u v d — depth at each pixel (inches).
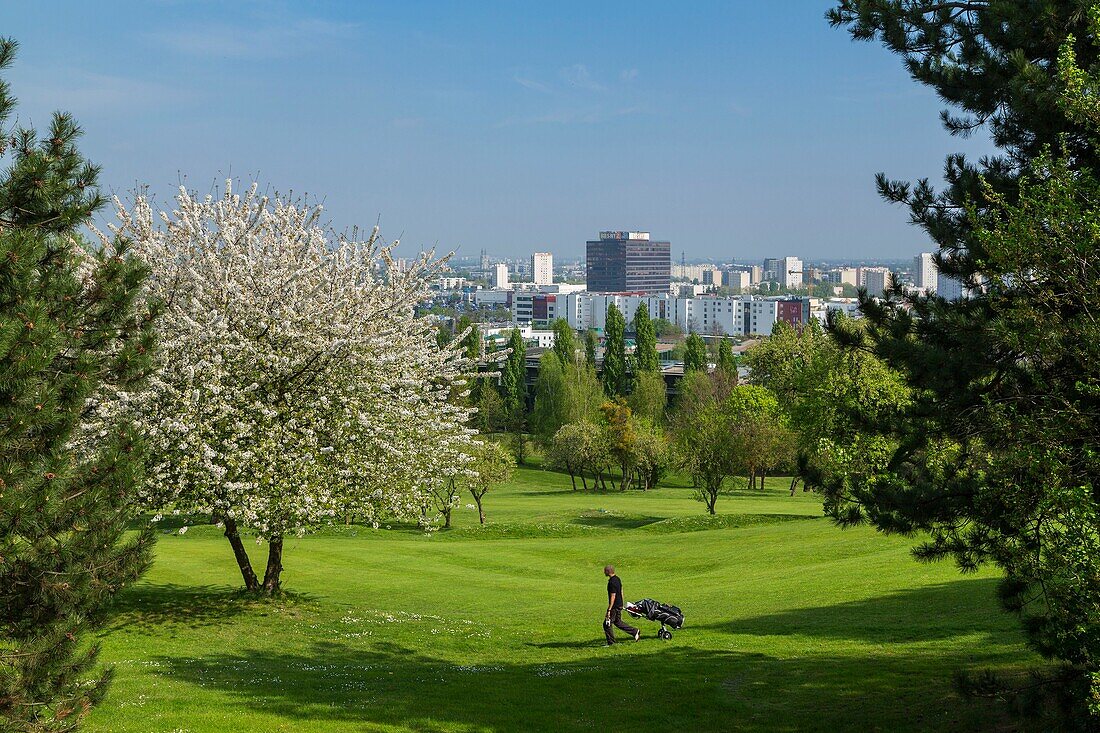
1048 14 581.9
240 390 978.7
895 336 606.5
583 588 1416.1
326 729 606.2
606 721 655.8
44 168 516.4
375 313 1087.0
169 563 1539.1
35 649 466.0
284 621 1023.6
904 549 1488.7
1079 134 576.1
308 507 964.0
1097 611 436.1
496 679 791.7
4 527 458.3
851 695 704.4
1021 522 510.9
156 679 731.4
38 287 495.8
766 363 3110.2
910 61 665.0
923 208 649.0
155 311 558.9
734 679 783.1
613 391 4722.0
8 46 522.9
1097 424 465.1
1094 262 463.2
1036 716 486.0
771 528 1971.0
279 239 1093.8
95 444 876.6
